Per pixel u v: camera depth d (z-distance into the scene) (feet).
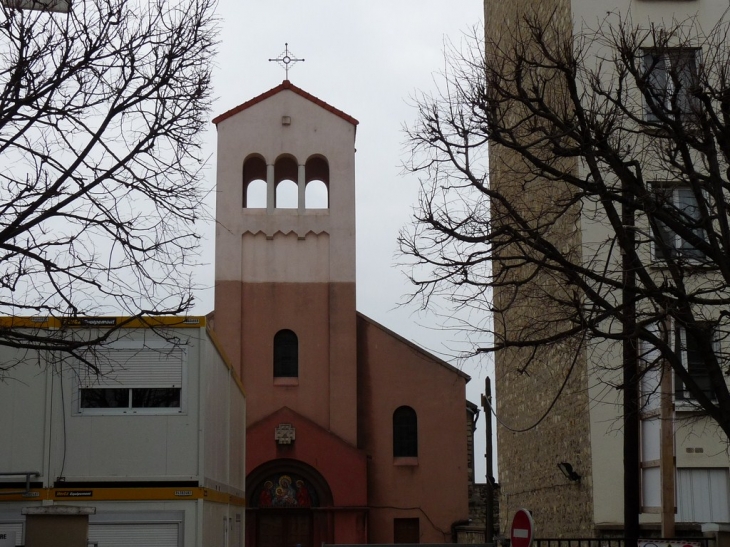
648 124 52.90
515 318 91.97
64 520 47.52
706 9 81.61
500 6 103.35
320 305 135.54
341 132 140.05
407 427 136.36
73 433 61.41
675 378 74.69
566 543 82.94
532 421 93.35
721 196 49.19
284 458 128.06
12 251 48.16
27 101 48.32
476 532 121.90
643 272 49.32
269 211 137.28
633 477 55.06
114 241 49.34
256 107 140.15
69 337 60.85
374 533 132.36
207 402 63.98
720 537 51.24
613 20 80.53
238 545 92.12
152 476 61.26
